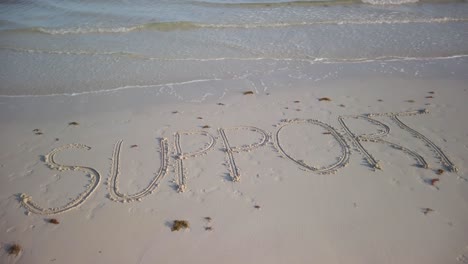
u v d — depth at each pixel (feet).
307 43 35.73
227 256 14.30
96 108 25.16
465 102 24.90
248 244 14.79
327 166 19.21
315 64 31.53
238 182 18.11
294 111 24.38
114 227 15.57
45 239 15.02
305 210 16.39
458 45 34.55
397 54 33.04
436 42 35.35
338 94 26.48
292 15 43.96
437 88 26.96
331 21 41.39
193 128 22.70
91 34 37.96
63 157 20.03
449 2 48.37
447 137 21.08
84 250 14.58
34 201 16.96
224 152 20.40
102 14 43.50
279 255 14.33
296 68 30.83
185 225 15.58
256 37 37.22
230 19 42.32
